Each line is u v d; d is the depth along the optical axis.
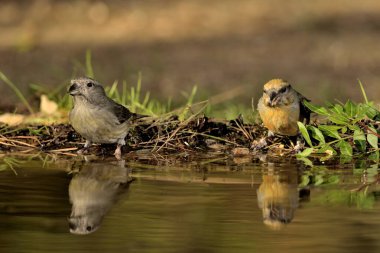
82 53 28.48
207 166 11.13
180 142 12.70
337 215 8.22
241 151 12.35
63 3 34.56
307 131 12.30
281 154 12.20
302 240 7.33
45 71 25.77
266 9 33.59
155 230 7.64
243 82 24.38
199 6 34.19
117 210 8.40
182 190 9.38
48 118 14.51
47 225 7.84
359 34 30.12
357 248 7.10
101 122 12.07
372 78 24.81
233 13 33.28
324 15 32.53
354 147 12.50
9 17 33.44
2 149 12.61
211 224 7.83
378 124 12.73
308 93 22.83
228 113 15.39
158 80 24.69
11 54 28.39
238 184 9.78
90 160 11.66
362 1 34.38
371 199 8.95
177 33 31.14
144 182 9.90
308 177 10.31
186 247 7.11
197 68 26.39
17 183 9.81
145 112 15.10
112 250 7.03
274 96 11.94
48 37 30.64
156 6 34.31
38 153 12.30
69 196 9.07
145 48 29.31
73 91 11.96
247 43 29.62
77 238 7.40
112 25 32.19
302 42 29.45
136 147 12.62
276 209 8.42
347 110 12.40
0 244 7.21
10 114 14.91
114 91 17.03
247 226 7.79
